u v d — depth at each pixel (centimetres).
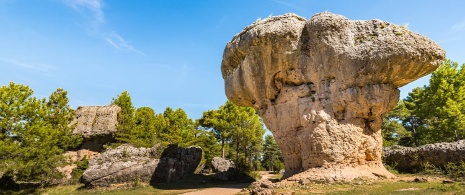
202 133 4784
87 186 2423
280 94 1969
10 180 2609
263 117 2081
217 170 3378
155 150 2806
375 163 1766
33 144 2414
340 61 1680
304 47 1812
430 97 3584
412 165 2180
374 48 1589
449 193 1150
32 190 2495
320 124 1716
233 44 2061
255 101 2152
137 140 3797
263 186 1658
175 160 2723
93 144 4012
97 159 2662
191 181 2692
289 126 1889
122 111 4503
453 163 1792
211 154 4634
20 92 2503
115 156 2691
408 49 1532
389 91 1661
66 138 2938
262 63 1908
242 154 5172
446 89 3306
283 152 1947
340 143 1678
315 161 1714
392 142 4369
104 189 2342
